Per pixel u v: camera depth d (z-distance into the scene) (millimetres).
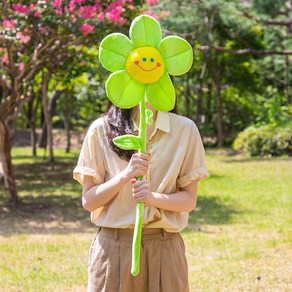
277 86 26781
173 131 2674
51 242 7379
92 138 2674
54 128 35969
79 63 11734
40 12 8297
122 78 2482
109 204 2643
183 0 16281
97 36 8789
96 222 2682
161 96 2508
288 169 15867
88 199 2609
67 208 10258
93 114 27906
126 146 2490
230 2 18766
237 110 27688
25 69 9078
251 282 5379
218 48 19078
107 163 2656
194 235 7641
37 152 25469
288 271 5770
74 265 6145
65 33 8688
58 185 13844
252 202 10672
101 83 18828
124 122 2629
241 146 21266
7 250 6891
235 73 25906
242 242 7172
